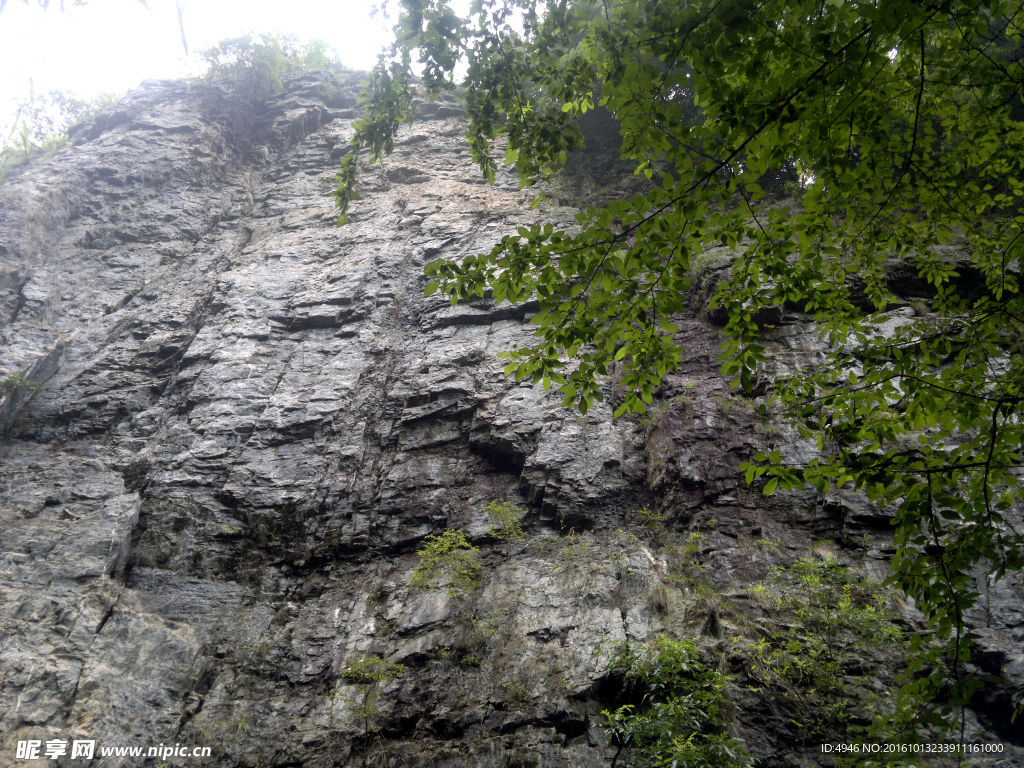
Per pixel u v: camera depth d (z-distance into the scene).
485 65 5.98
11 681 8.57
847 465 4.10
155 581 10.55
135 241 17.36
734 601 8.87
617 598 9.31
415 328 14.59
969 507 3.89
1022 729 7.06
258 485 11.89
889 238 5.49
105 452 12.50
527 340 13.49
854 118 4.37
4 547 10.30
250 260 16.78
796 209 15.04
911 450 9.69
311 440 12.62
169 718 8.84
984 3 3.91
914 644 4.05
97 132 20.36
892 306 12.18
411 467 11.95
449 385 12.96
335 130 21.41
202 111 21.02
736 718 7.52
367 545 11.05
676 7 4.24
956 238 13.00
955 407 4.31
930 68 4.65
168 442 12.55
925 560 4.02
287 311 15.12
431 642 9.31
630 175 18.17
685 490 10.52
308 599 10.53
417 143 20.11
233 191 19.48
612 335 4.74
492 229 16.52
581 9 5.23
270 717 8.95
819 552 9.26
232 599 10.50
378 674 9.03
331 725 8.70
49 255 16.34
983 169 5.36
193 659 9.56
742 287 5.25
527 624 9.23
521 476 11.52
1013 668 7.39
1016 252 4.89
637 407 4.92
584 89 5.75
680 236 4.34
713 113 4.14
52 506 11.26
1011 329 4.74
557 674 8.53
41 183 17.44
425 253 16.12
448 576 10.16
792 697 7.64
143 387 13.77
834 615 8.06
